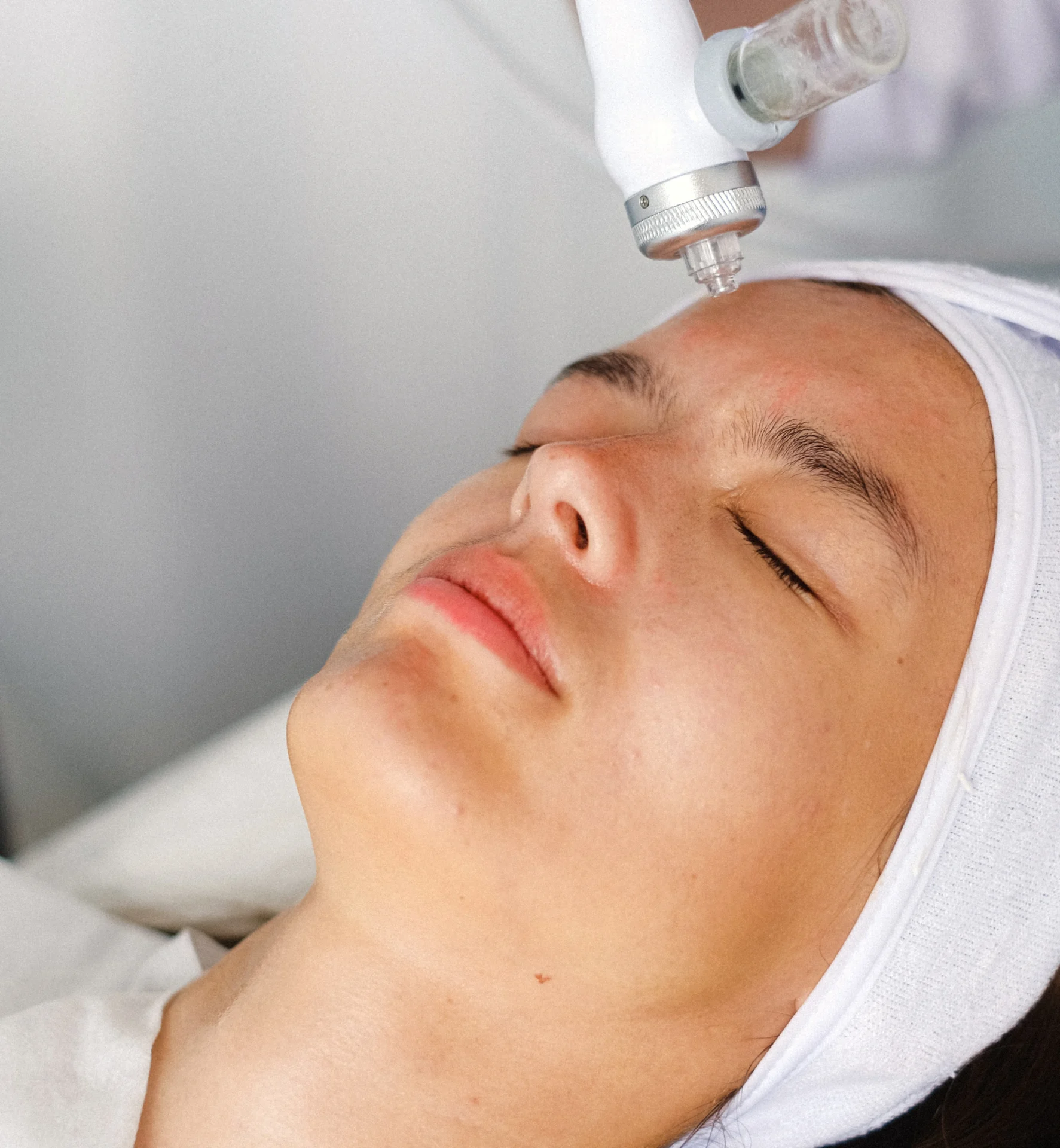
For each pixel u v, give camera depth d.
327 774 0.72
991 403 0.81
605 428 0.86
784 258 1.15
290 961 0.83
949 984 0.78
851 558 0.73
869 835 0.75
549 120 1.07
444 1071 0.77
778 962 0.76
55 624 1.28
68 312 1.16
